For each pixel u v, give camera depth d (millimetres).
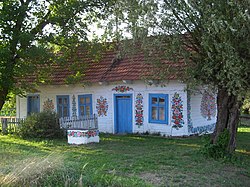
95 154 13672
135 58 21219
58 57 20844
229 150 13141
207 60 11500
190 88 13133
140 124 20578
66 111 23828
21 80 22344
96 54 21859
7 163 8734
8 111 34062
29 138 18609
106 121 21891
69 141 16953
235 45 10492
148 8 11484
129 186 7883
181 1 11359
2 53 18672
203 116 20672
